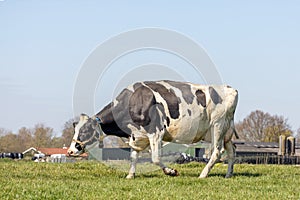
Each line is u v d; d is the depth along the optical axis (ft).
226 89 55.72
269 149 211.41
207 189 42.50
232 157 56.03
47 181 45.29
